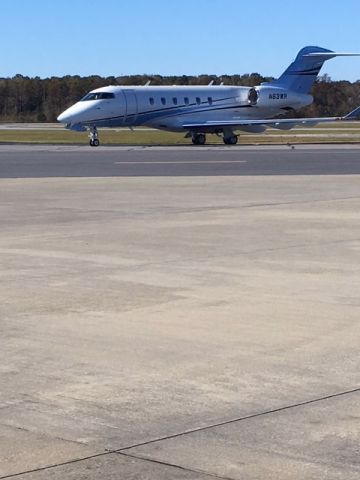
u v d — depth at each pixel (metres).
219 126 57.66
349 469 5.41
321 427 6.09
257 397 6.71
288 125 61.09
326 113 145.75
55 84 162.12
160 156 40.31
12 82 162.00
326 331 8.66
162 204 20.12
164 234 15.35
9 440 5.90
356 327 8.81
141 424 6.17
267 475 5.33
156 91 57.72
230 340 8.35
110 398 6.73
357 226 16.22
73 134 83.19
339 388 6.92
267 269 11.98
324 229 15.84
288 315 9.33
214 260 12.70
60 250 13.66
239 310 9.55
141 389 6.94
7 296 10.30
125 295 10.35
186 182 25.97
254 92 61.19
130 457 5.61
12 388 6.99
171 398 6.71
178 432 6.01
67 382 7.13
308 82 63.88
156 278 11.38
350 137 73.06
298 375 7.26
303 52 63.31
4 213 18.56
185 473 5.36
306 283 11.00
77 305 9.84
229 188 23.98
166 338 8.45
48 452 5.69
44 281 11.19
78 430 6.07
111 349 8.09
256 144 57.97
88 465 5.49
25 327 8.88
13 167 32.84
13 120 152.62
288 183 25.41
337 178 27.05
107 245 14.15
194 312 9.48
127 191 23.31
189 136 61.69
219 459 5.56
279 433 5.98
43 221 17.23
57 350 8.06
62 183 25.86
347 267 12.09
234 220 17.19
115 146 53.69
